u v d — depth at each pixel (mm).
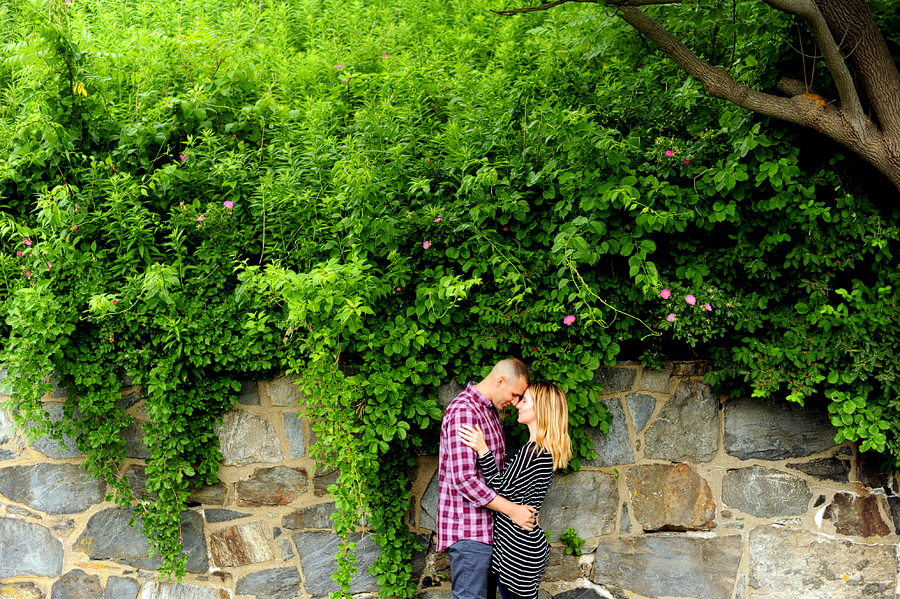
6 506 3377
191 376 3199
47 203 2998
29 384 2953
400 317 3123
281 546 3299
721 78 3002
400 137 3680
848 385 3064
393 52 4793
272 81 4312
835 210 3094
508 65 4562
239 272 3299
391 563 3162
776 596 3279
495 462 2842
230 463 3287
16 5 4547
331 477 3281
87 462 3145
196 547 3297
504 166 3314
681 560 3299
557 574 3307
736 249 3162
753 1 3244
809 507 3268
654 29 3035
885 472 3223
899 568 3256
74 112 3527
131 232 3146
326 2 5375
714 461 3285
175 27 4738
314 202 3303
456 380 3248
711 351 3217
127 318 3059
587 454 3230
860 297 2998
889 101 2857
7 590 3389
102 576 3354
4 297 3230
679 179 3225
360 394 3010
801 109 2916
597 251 3023
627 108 3645
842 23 2840
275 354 3164
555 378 3115
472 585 2773
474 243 3193
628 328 3254
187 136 3697
